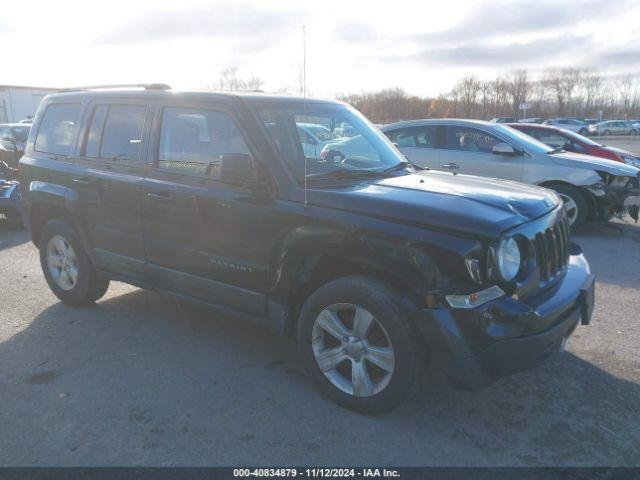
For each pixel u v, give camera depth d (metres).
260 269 3.86
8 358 4.38
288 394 3.80
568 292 3.60
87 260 5.21
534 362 3.26
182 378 4.04
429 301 3.16
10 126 13.83
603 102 88.00
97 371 4.15
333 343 3.75
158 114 4.48
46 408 3.63
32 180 5.48
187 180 4.22
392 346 3.30
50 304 5.62
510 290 3.25
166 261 4.45
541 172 8.59
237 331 4.89
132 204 4.55
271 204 3.73
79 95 5.23
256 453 3.16
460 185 3.94
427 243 3.17
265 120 3.99
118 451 3.18
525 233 3.35
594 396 3.75
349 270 3.64
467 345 3.11
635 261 7.11
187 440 3.28
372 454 3.15
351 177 4.03
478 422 3.47
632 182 8.31
